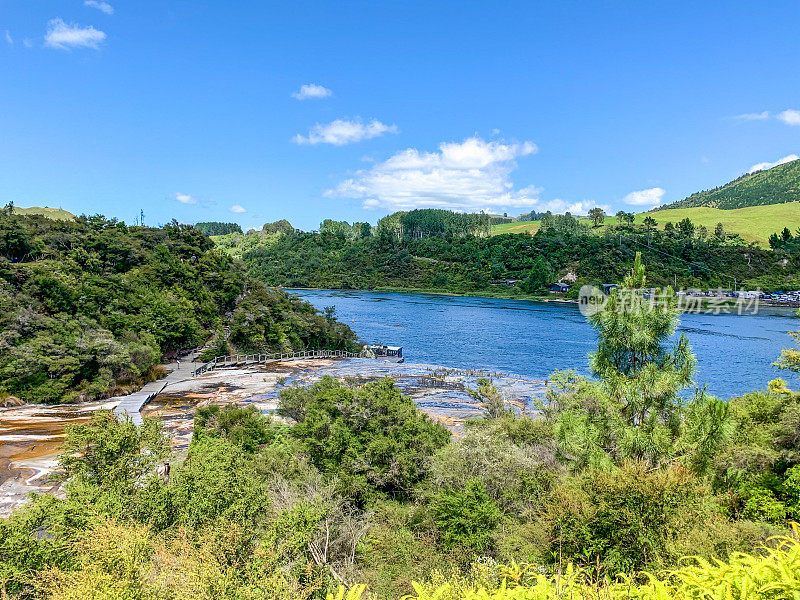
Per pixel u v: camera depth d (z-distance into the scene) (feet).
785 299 531.09
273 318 328.90
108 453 62.44
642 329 50.39
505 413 148.97
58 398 180.04
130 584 33.09
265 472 84.07
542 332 391.45
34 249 273.13
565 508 42.06
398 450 89.97
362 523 71.56
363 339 364.38
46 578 36.52
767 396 85.56
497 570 38.50
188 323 277.85
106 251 311.47
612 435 50.93
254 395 202.18
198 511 52.03
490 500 65.05
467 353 314.14
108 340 205.05
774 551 17.25
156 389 204.64
